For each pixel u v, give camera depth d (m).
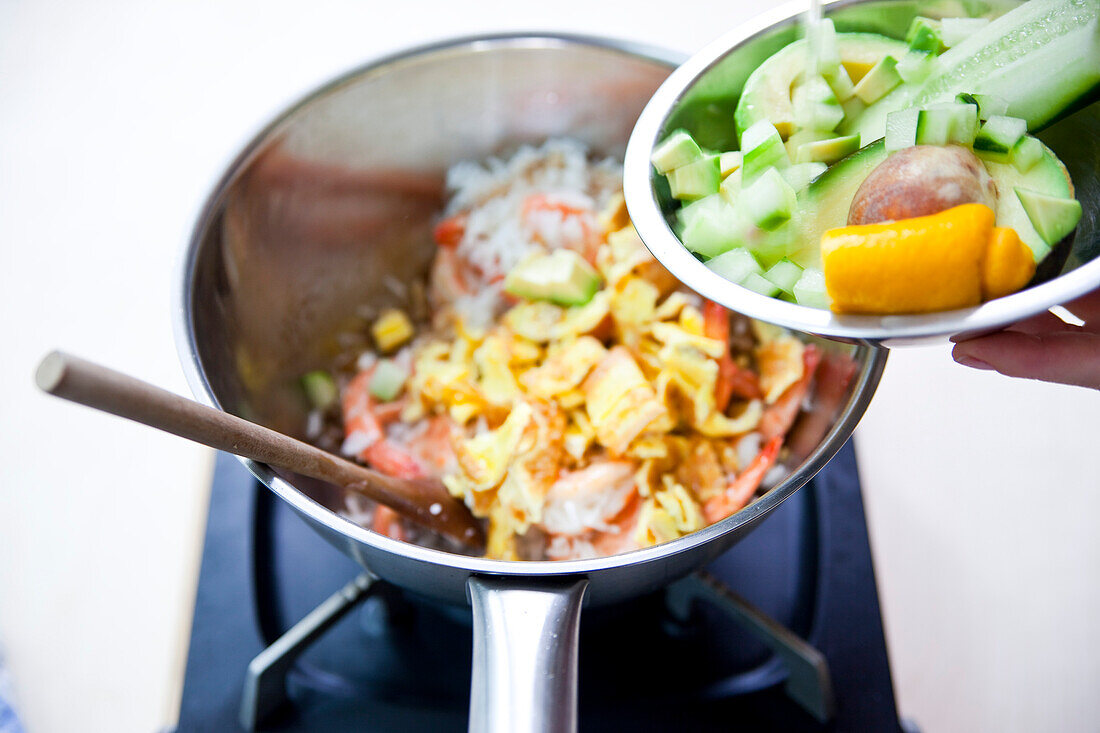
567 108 0.48
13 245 0.59
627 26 0.68
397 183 0.49
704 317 0.45
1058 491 0.50
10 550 0.49
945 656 0.46
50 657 0.46
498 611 0.32
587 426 0.43
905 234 0.32
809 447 0.42
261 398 0.44
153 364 0.54
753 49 0.40
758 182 0.36
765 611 0.44
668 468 0.43
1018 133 0.35
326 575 0.45
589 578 0.33
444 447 0.46
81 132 0.65
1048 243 0.34
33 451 0.51
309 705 0.42
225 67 0.68
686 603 0.43
